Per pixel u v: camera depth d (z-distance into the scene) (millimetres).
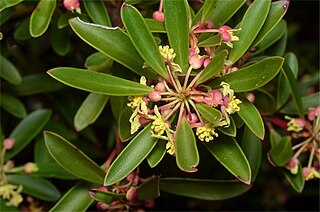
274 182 758
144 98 434
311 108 538
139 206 534
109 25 505
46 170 573
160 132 427
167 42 481
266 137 687
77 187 519
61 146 506
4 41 608
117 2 545
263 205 759
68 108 632
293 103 561
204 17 456
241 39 457
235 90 437
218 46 461
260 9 454
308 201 791
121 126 471
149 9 527
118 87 431
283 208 782
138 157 435
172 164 673
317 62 780
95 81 429
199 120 431
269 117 554
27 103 681
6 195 556
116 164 434
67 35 570
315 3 772
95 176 510
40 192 573
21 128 587
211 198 539
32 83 625
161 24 459
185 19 430
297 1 770
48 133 504
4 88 618
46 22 482
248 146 544
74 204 515
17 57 657
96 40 441
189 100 430
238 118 488
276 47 562
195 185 537
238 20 517
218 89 431
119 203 520
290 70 517
